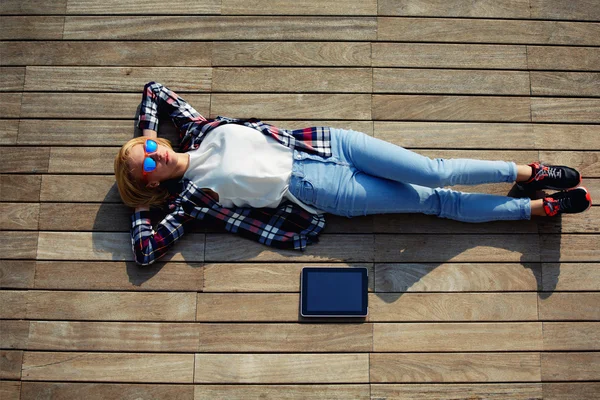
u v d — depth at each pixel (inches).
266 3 87.7
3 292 79.2
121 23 87.6
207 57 86.7
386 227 81.7
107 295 79.1
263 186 74.9
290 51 86.7
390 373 77.1
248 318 78.4
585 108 86.1
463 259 81.0
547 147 85.0
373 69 86.3
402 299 79.4
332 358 77.4
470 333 78.5
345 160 77.2
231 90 85.7
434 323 78.7
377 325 78.5
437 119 85.3
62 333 78.0
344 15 87.6
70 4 88.0
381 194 76.4
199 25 87.5
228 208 78.8
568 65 87.2
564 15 87.8
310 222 79.9
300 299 78.6
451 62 86.7
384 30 87.4
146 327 78.2
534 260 81.0
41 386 76.5
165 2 88.0
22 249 80.5
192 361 77.2
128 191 75.6
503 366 77.6
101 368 77.0
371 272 80.3
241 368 76.9
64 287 79.4
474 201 77.7
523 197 83.4
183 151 80.4
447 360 77.6
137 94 85.9
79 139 84.1
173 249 80.4
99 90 85.7
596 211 82.7
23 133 84.3
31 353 77.4
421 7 88.0
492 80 86.4
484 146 84.8
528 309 79.5
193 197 76.6
